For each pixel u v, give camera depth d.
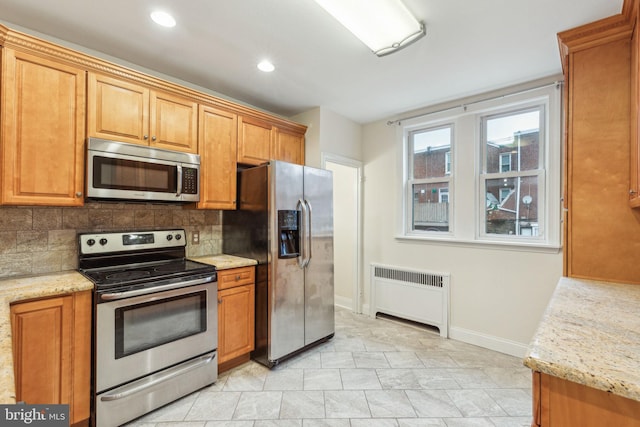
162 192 2.26
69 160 1.90
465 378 2.36
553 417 0.88
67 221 2.15
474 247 3.03
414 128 3.57
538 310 2.69
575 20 1.86
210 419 1.88
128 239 2.34
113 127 2.07
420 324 3.50
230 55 2.30
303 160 3.47
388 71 2.54
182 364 2.09
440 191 3.38
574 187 1.88
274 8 1.77
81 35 2.04
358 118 3.74
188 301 2.14
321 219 2.92
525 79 2.68
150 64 2.44
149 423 1.84
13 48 1.71
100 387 1.74
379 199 3.79
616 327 1.12
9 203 1.69
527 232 2.83
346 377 2.37
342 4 1.69
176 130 2.39
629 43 1.71
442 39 2.08
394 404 2.03
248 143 2.90
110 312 1.78
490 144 3.05
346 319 3.71
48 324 1.62
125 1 1.71
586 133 1.84
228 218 2.99
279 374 2.42
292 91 2.95
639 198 1.52
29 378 1.56
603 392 0.81
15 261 1.96
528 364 0.89
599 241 1.81
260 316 2.60
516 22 1.88
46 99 1.81
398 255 3.61
